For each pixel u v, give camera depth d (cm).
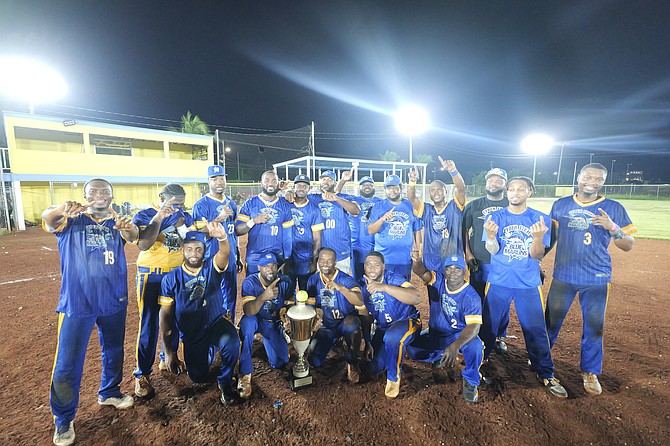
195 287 322
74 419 289
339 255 532
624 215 320
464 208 449
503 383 341
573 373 355
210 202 432
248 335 335
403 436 270
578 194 344
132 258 1027
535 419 288
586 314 331
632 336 434
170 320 327
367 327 379
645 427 275
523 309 338
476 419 288
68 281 266
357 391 331
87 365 375
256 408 305
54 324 489
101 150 2222
